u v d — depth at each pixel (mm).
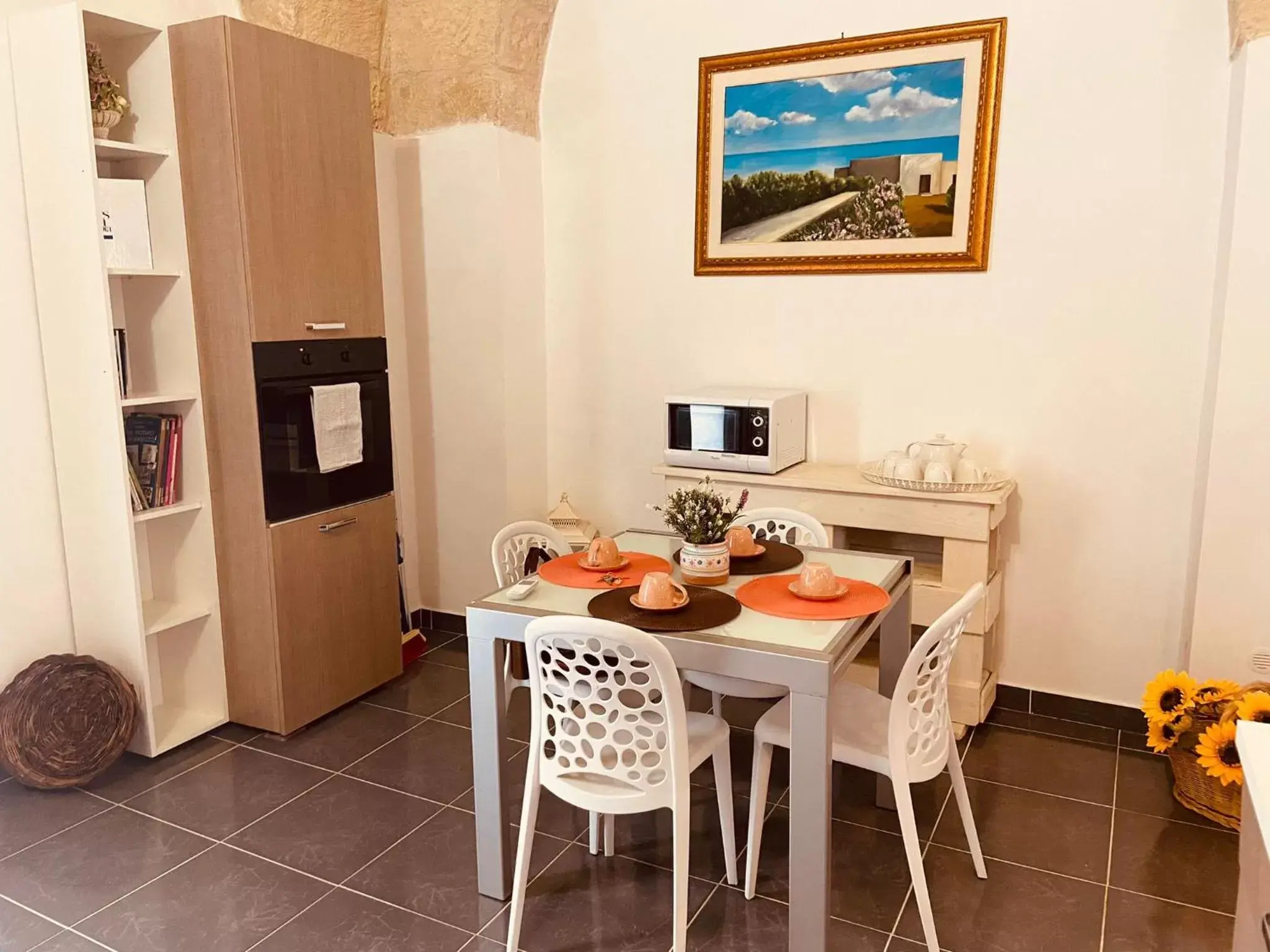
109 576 3023
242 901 2398
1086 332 3188
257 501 3119
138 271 2920
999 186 3244
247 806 2852
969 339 3365
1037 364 3273
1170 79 2973
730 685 2598
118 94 2928
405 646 3951
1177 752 2789
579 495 4250
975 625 3137
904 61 3314
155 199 3059
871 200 3443
